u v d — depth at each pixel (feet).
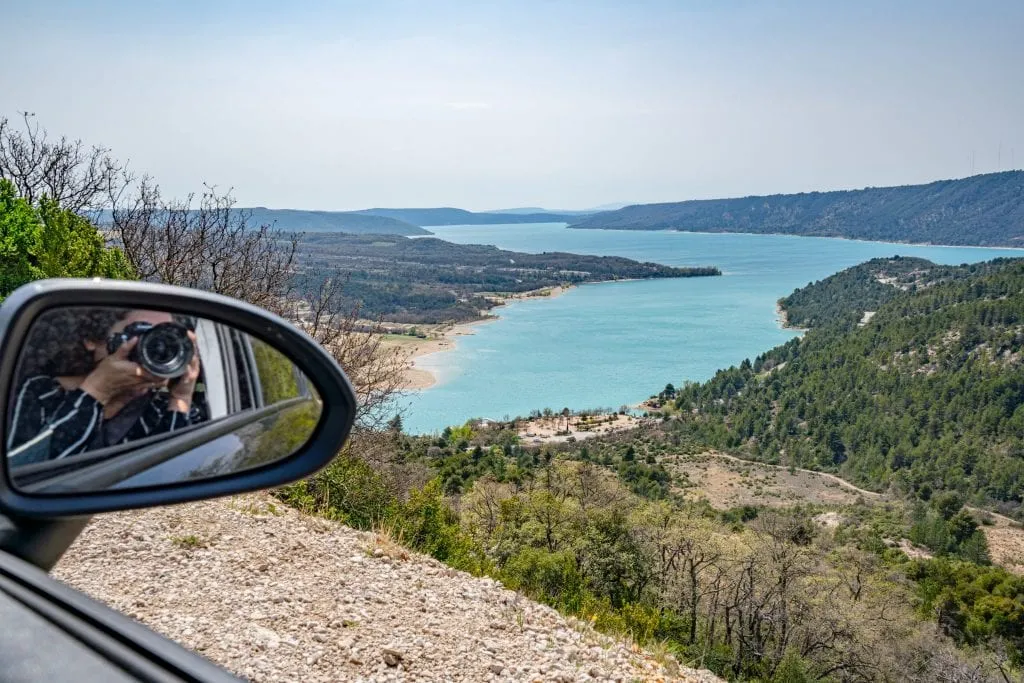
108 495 3.92
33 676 2.49
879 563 144.77
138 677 2.62
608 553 59.93
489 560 25.13
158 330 4.17
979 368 471.21
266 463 4.59
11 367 3.49
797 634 80.84
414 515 23.34
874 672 81.51
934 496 318.86
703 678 18.03
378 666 12.78
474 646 14.71
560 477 96.68
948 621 130.72
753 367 591.78
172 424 4.26
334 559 17.43
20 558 3.63
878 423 432.66
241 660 11.93
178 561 15.26
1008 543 253.44
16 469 3.59
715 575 79.97
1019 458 353.10
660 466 323.37
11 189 29.17
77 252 28.60
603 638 17.97
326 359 4.64
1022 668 103.60
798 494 306.35
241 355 4.51
